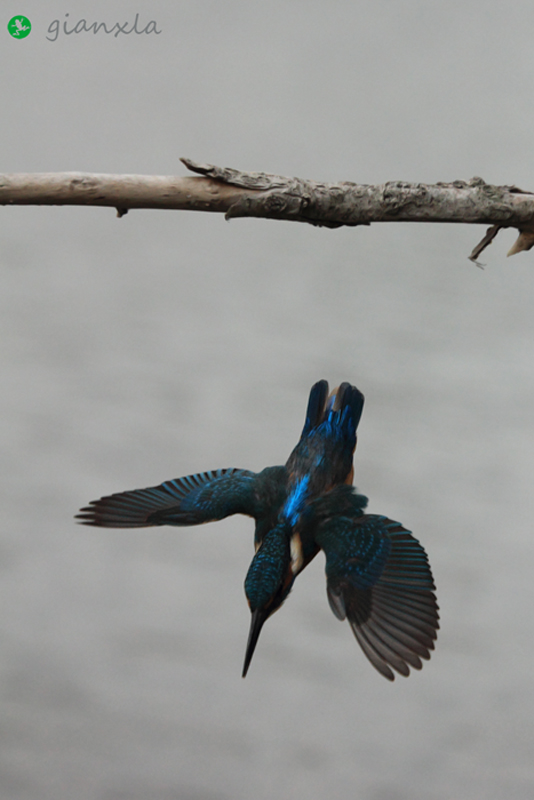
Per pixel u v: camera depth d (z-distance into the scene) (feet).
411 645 18.62
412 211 19.08
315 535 18.81
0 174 18.90
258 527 18.86
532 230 19.17
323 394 19.01
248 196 18.99
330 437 18.93
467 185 19.12
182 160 18.94
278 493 18.88
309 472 18.89
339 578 18.72
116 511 18.89
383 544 18.76
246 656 18.69
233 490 18.89
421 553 18.75
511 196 19.12
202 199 18.97
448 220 19.11
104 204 18.94
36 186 18.90
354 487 18.88
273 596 18.74
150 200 18.97
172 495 18.92
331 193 19.03
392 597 18.69
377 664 18.60
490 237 19.20
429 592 18.69
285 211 19.02
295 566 18.79
